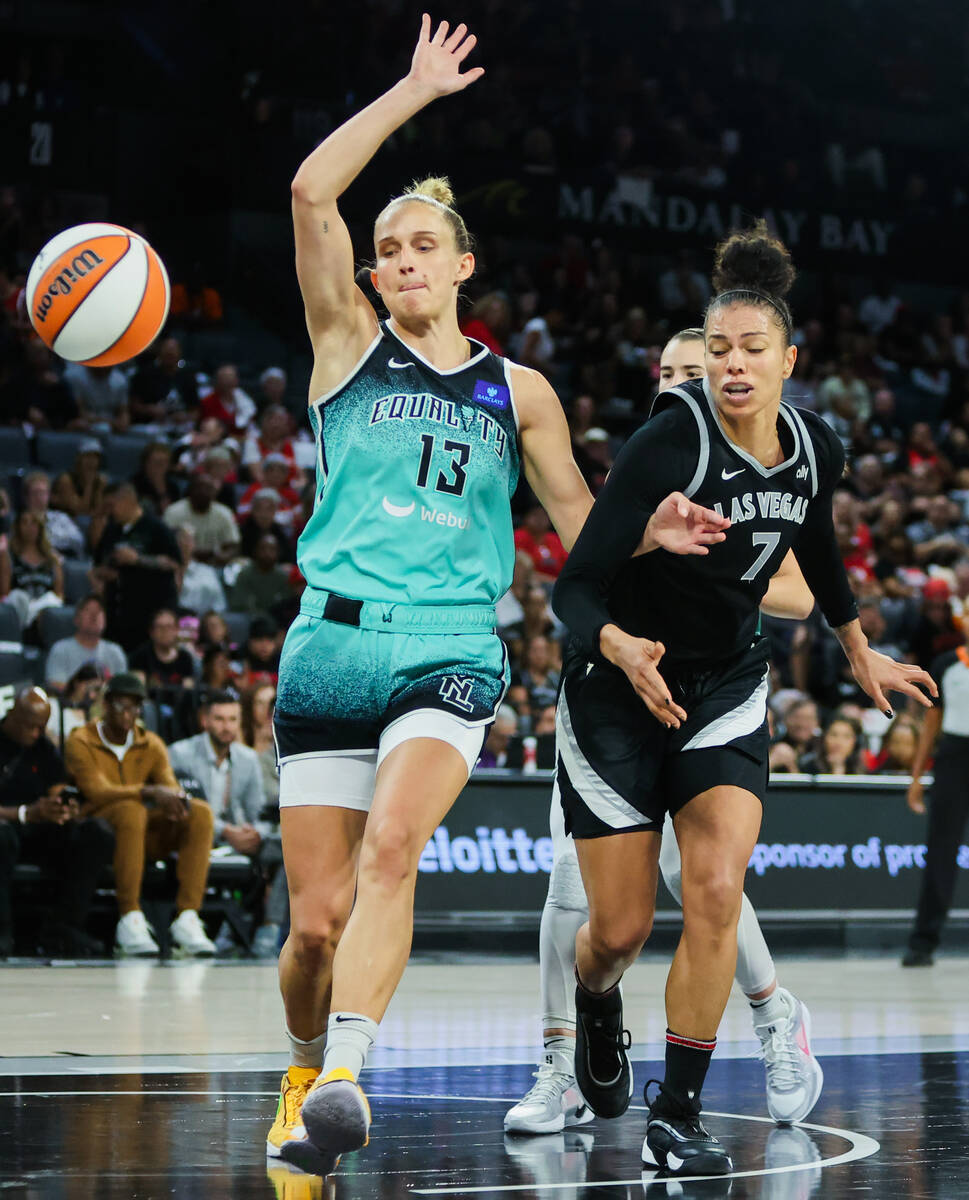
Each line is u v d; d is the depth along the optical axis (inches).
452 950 429.7
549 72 944.9
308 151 856.9
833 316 901.2
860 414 801.6
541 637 515.2
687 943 150.5
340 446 153.3
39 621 486.3
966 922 488.4
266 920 408.5
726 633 158.7
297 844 149.7
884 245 975.0
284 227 846.5
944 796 423.5
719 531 145.1
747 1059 230.2
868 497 725.3
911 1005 313.6
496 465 155.2
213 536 570.6
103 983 325.7
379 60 889.5
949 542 680.4
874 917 477.7
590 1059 170.6
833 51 1056.2
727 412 151.9
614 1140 164.7
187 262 853.8
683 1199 132.9
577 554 154.6
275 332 829.2
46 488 525.3
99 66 924.0
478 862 436.1
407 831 139.2
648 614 159.8
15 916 398.3
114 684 398.6
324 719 149.4
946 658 424.8
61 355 224.5
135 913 392.8
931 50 1087.6
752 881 460.8
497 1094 192.7
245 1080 196.4
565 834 175.8
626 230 895.7
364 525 151.1
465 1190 135.9
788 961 434.9
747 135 993.5
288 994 150.3
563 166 920.9
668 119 967.6
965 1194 135.5
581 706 160.4
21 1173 138.6
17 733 398.3
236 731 426.3
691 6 1013.8
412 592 149.3
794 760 489.4
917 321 957.8
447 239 156.8
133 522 528.7
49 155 856.9
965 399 878.4
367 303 157.8
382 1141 161.5
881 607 601.3
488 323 722.8
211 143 886.4
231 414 673.0
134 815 391.5
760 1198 133.5
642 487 152.7
